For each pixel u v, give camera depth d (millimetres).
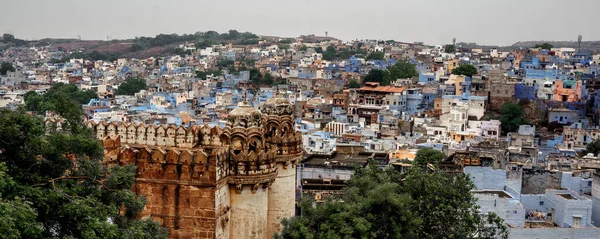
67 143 37781
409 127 165750
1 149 36250
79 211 34469
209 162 44875
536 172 93188
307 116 191375
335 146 120312
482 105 185750
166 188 45438
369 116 187250
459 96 193750
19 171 35750
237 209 48281
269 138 53938
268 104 54938
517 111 176875
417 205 58875
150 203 45625
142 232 37531
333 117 190000
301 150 55875
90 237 33844
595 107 189125
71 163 38562
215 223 45062
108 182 39000
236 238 48438
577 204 76875
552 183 92562
